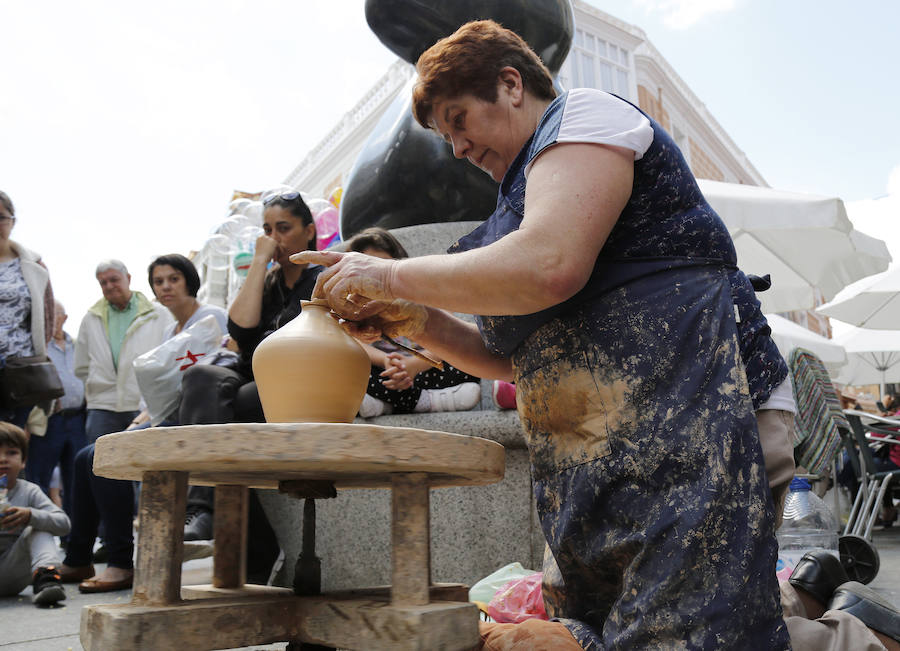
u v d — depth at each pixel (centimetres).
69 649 192
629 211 116
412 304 143
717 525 104
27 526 313
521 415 131
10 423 367
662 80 1689
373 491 254
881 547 443
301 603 115
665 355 112
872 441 464
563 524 118
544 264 103
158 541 107
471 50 127
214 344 325
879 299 829
